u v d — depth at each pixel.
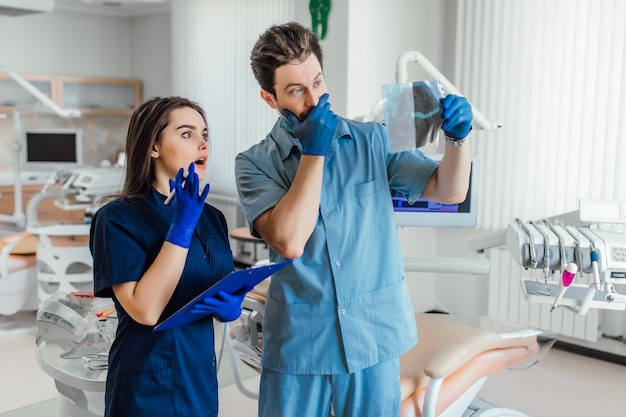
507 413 2.58
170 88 6.98
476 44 4.05
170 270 1.38
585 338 3.78
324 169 1.59
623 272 1.91
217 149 6.00
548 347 2.68
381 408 1.62
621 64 3.48
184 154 1.51
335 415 1.66
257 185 1.57
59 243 4.22
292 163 1.59
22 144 5.97
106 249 1.43
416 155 1.68
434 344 2.32
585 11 3.59
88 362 2.13
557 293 2.05
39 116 6.85
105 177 4.57
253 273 1.40
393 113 1.47
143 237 1.46
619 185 3.53
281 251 1.42
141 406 1.47
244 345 2.29
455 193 1.56
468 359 2.23
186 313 1.40
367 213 1.61
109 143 7.41
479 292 4.40
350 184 1.60
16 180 5.09
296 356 1.60
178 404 1.49
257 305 2.07
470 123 1.47
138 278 1.42
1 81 6.46
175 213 1.40
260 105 5.50
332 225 1.57
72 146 6.04
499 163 4.03
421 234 4.47
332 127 1.39
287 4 5.12
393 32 4.05
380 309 1.61
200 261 1.54
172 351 1.49
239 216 5.92
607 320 3.81
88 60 7.18
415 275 4.52
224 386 3.42
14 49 6.64
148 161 1.51
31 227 4.24
